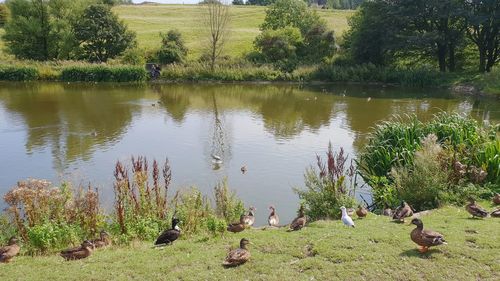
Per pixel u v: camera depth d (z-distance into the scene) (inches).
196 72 2866.6
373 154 932.6
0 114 1740.9
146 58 3147.1
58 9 3174.2
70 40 3122.5
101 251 544.4
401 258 468.4
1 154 1197.7
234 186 960.3
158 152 1238.9
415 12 2522.1
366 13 2829.7
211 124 1631.4
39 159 1156.5
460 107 1905.8
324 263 465.4
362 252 484.4
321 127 1566.2
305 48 3201.3
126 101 2118.6
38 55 3159.5
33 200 621.0
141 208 677.3
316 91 2472.9
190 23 4362.7
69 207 642.2
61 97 2201.0
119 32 3186.5
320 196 710.5
